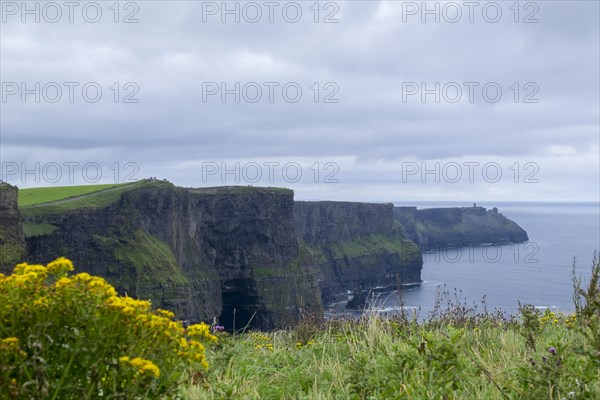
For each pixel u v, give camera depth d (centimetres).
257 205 18288
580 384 656
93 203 14762
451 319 1221
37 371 439
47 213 13812
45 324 465
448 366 686
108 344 486
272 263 18638
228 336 1068
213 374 823
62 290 489
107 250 14188
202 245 17538
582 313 721
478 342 968
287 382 813
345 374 793
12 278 488
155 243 15038
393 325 1037
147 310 531
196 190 17912
